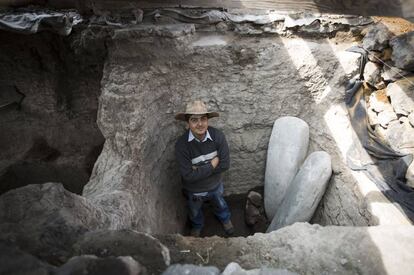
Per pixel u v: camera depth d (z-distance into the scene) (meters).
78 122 3.78
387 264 1.41
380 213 2.13
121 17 2.67
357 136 2.64
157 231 2.47
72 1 2.90
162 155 2.85
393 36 2.65
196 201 2.89
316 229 1.61
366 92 2.83
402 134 2.44
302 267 1.43
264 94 2.96
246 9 2.85
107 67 2.63
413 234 1.53
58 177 3.71
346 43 2.94
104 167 2.50
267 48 2.80
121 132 2.49
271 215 3.06
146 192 2.50
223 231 3.34
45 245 1.34
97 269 1.18
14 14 2.74
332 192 2.70
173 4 2.75
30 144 3.71
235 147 3.14
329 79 2.93
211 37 2.78
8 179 3.63
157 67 2.59
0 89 3.56
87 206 1.65
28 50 3.44
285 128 2.96
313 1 2.91
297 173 2.84
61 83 3.63
